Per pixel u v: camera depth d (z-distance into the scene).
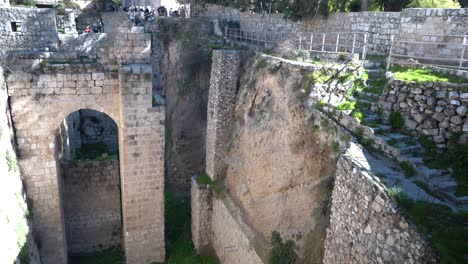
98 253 19.89
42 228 16.23
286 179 14.26
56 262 16.88
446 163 9.72
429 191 8.36
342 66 14.58
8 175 13.18
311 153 13.15
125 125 16.09
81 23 40.09
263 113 16.80
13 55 14.65
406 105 11.21
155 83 36.81
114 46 15.59
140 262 18.20
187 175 26.88
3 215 11.55
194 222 19.73
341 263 9.00
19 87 14.55
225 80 18.70
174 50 33.00
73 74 15.12
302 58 17.06
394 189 7.66
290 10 22.84
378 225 7.67
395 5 20.20
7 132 13.86
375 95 12.77
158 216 17.88
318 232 11.65
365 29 17.89
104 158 19.64
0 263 10.58
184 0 43.91
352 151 10.08
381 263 7.53
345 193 8.99
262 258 13.81
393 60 14.23
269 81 16.84
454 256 6.26
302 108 14.23
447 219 7.25
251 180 16.47
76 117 31.91
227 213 17.14
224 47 26.06
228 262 17.22
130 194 17.11
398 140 10.52
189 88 28.66
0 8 21.25
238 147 18.12
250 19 29.11
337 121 12.38
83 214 19.52
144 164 16.91
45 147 15.50
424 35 14.85
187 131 27.67
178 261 18.78
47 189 15.94
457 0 20.48
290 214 13.52
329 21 20.31
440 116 10.36
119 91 15.84
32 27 22.16
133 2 57.22
